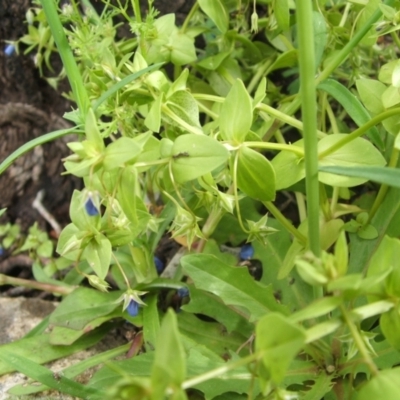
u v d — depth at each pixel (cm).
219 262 15
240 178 14
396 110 13
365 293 11
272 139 22
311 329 10
